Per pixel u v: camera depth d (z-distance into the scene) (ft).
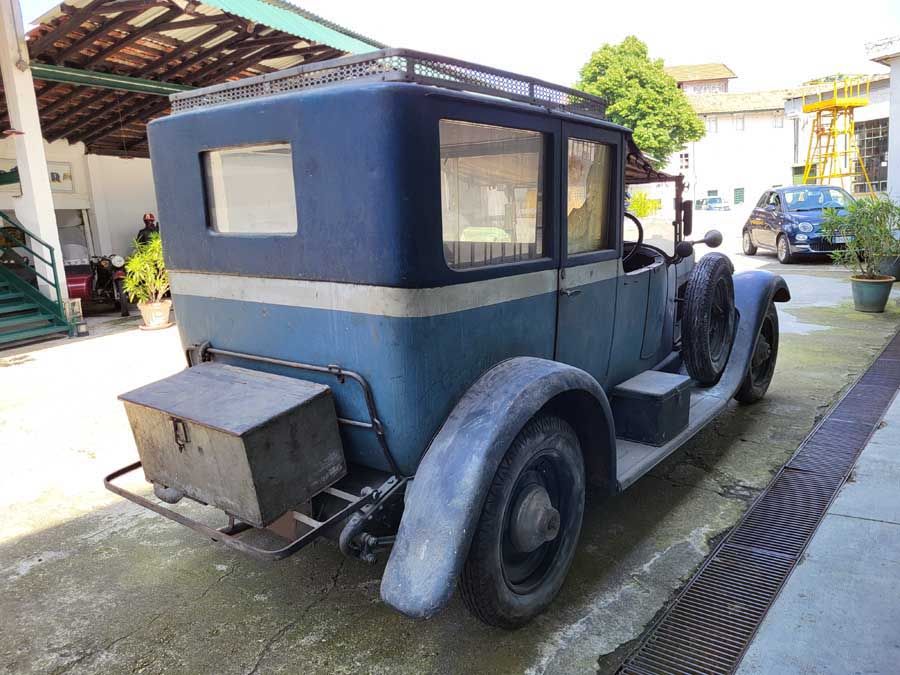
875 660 7.22
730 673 7.20
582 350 9.67
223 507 7.07
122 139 38.65
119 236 39.34
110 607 8.76
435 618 8.38
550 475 8.41
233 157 8.04
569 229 9.12
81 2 22.85
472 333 7.53
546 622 8.20
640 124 102.17
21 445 14.40
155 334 26.53
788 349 20.58
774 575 8.97
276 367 8.14
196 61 29.32
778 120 125.08
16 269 29.53
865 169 57.16
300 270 7.54
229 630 8.23
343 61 7.18
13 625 8.43
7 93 25.45
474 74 7.54
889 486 11.22
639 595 8.68
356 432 7.69
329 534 7.53
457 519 6.62
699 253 48.44
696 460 12.82
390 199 6.65
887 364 18.52
